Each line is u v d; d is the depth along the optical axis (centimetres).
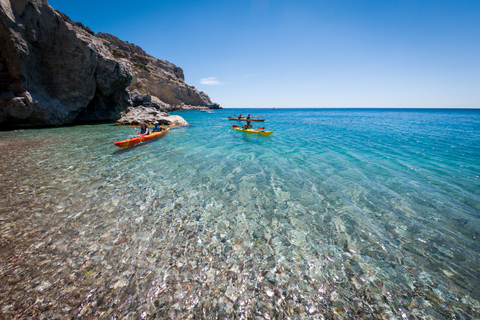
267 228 441
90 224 441
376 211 519
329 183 689
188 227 439
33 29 1695
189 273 323
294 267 341
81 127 2027
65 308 265
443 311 274
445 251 384
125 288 295
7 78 1661
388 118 5025
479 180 732
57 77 1984
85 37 2150
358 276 327
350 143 1429
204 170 793
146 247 377
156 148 1152
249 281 312
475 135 1852
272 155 1046
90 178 690
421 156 1062
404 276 329
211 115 5219
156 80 7038
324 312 270
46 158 905
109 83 2452
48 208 498
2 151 1002
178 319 256
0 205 504
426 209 531
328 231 437
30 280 302
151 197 568
